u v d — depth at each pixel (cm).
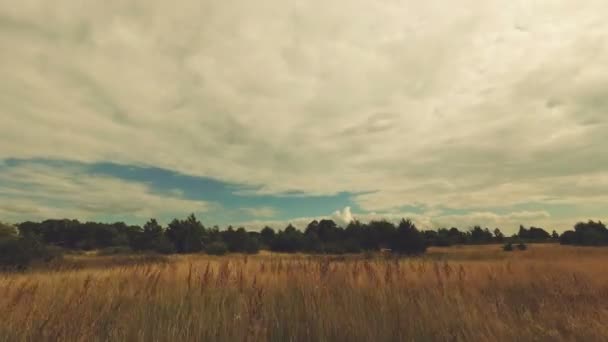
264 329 475
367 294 656
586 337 484
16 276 1036
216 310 560
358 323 503
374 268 821
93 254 4375
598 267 1308
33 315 529
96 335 471
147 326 497
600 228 6412
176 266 992
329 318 517
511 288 868
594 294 782
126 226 7519
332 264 898
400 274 808
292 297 643
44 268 1606
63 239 7056
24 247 2105
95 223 7175
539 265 1386
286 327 503
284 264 920
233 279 733
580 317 559
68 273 1022
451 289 731
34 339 462
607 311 589
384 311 553
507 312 578
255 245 5878
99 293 688
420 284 775
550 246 6025
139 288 705
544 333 491
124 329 483
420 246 4438
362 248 4797
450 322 521
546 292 814
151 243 5297
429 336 478
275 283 748
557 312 601
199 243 6116
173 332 464
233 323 506
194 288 712
